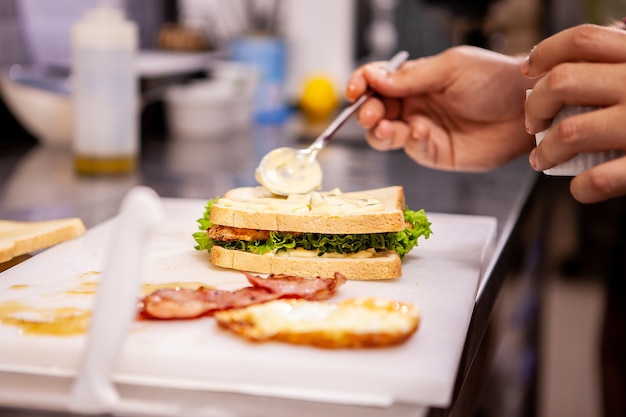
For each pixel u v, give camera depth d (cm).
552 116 110
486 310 123
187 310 94
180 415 78
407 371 83
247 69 311
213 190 198
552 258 384
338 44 386
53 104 243
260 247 122
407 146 171
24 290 108
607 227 378
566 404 346
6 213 169
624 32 106
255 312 91
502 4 375
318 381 84
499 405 204
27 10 267
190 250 134
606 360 247
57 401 81
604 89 103
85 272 118
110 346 76
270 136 294
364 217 121
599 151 107
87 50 211
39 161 232
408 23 384
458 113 167
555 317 389
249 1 378
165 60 282
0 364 89
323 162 246
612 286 250
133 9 326
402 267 128
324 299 105
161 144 271
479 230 154
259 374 85
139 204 73
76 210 173
